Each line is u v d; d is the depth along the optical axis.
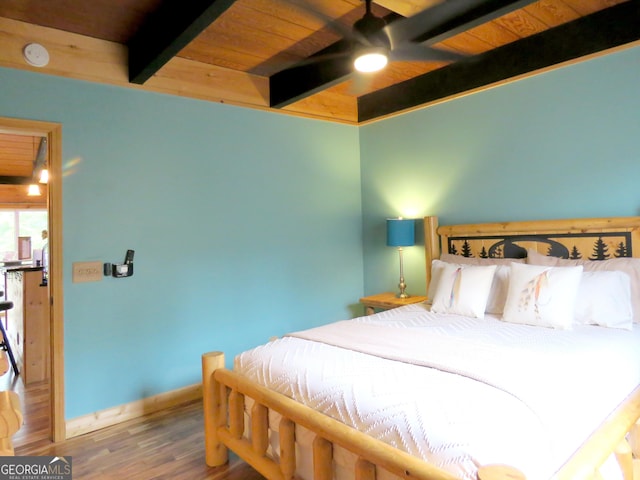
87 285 2.71
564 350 1.98
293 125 3.85
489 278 2.86
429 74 3.62
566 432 1.47
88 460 2.33
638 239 2.60
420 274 3.94
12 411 0.85
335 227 4.20
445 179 3.67
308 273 3.96
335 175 4.20
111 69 2.81
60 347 2.60
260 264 3.60
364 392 1.59
